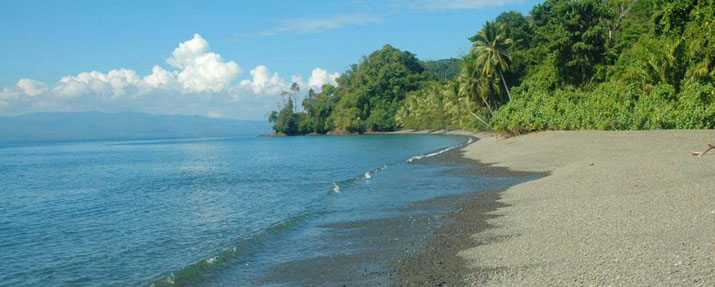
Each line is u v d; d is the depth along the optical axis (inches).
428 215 674.8
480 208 695.1
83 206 1025.5
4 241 687.7
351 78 7288.4
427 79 6555.1
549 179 897.5
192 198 1067.3
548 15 3223.4
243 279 443.8
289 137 6791.3
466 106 3927.2
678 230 432.8
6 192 1357.0
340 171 1519.4
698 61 1720.0
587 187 752.3
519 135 2210.9
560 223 526.9
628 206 556.7
